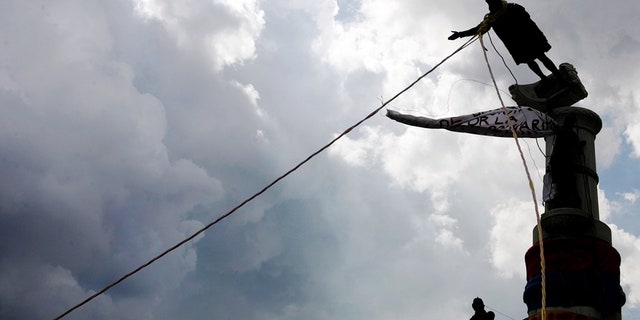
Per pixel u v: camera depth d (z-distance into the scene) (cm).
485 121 1839
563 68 1920
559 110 1895
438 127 1847
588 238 1723
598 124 1898
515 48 1850
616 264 1736
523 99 1942
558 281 1686
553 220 1739
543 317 1101
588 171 1816
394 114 1880
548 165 1856
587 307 1656
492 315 2055
